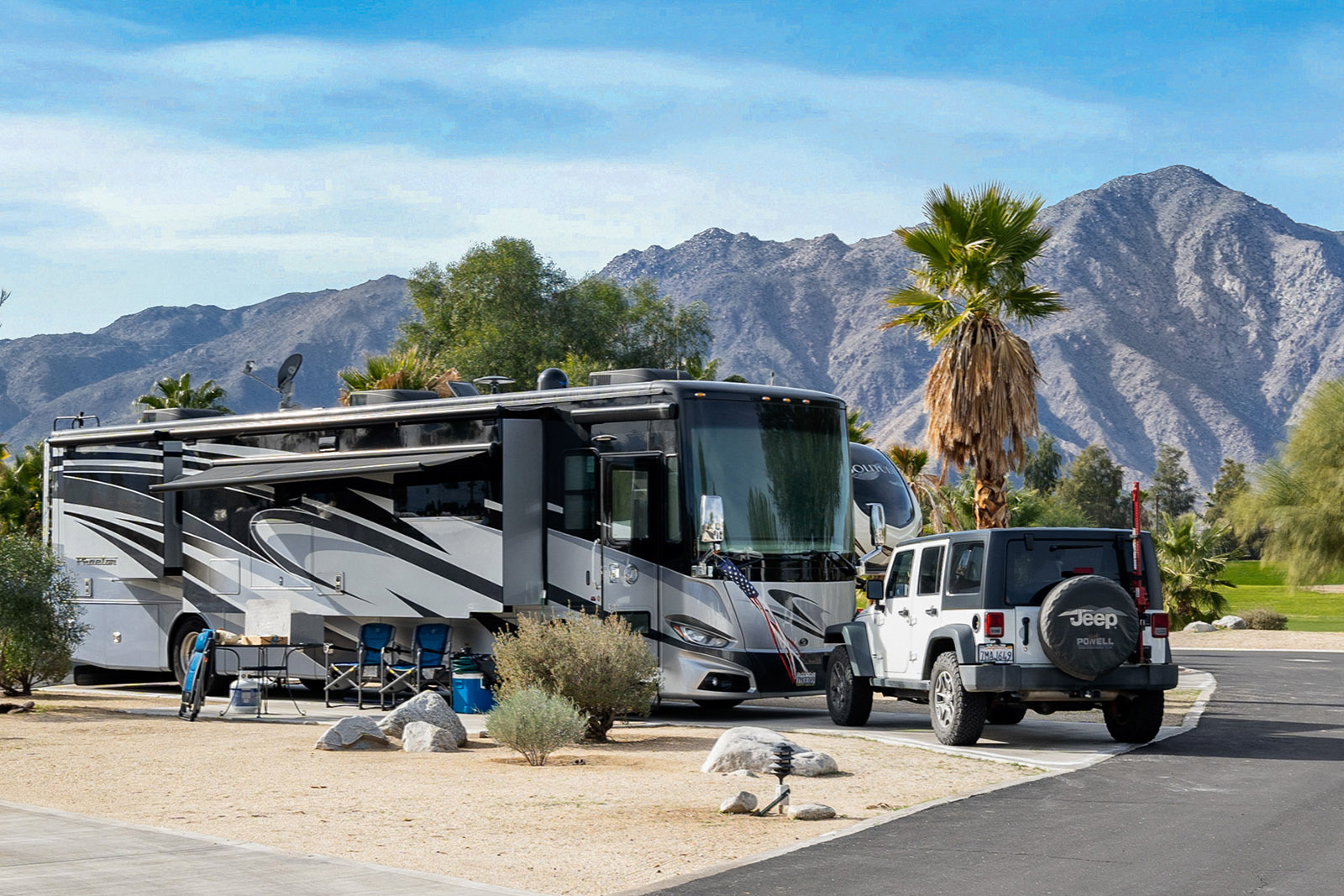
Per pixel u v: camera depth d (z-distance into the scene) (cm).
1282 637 3912
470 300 6150
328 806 1100
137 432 2308
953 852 908
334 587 2019
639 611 1759
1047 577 1444
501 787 1206
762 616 1747
